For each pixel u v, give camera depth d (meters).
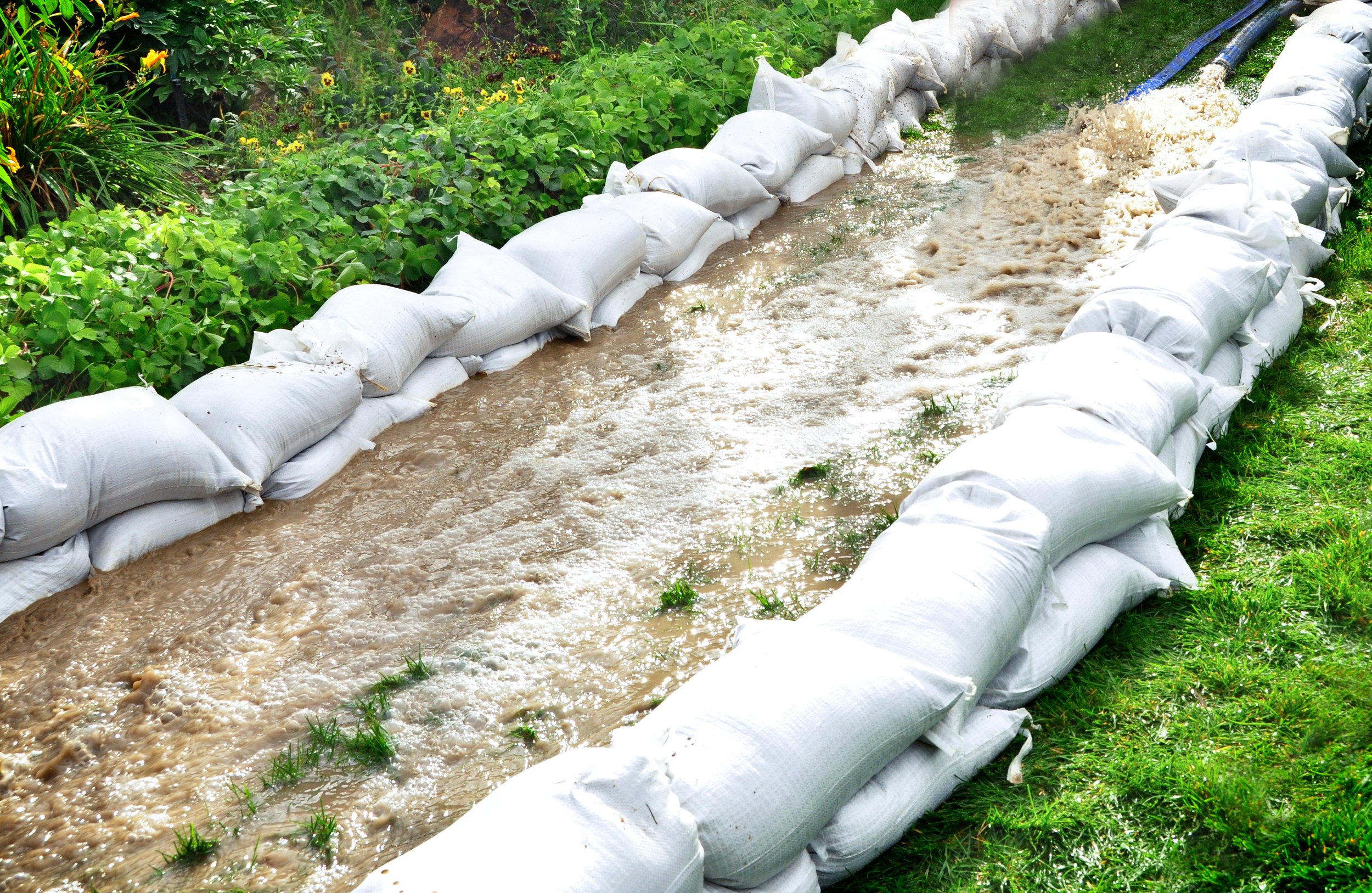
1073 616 2.73
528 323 4.83
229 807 2.60
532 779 2.02
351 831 2.50
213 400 3.84
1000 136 7.37
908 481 3.68
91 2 6.26
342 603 3.31
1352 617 2.73
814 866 2.20
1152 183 5.02
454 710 2.84
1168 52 8.54
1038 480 2.82
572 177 6.11
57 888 2.42
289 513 3.82
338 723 2.84
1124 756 2.41
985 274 5.28
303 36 7.53
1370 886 1.99
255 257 4.59
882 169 7.11
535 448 4.12
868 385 4.36
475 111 6.76
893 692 2.24
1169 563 3.00
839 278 5.45
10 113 5.07
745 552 3.40
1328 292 4.58
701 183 5.93
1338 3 7.68
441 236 5.43
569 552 3.48
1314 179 4.74
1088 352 3.49
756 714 2.16
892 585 2.54
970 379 4.30
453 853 1.85
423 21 8.71
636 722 2.73
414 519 3.73
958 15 8.46
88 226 4.58
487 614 3.22
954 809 2.35
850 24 9.01
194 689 2.99
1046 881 2.15
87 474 3.40
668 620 3.12
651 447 4.07
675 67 7.54
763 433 4.09
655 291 5.54
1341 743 2.36
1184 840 2.20
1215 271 3.85
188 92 6.71
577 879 1.80
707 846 2.01
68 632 3.25
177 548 3.64
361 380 4.21
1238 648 2.70
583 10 8.91
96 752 2.81
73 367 4.00
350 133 6.22
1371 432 3.51
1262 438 3.60
